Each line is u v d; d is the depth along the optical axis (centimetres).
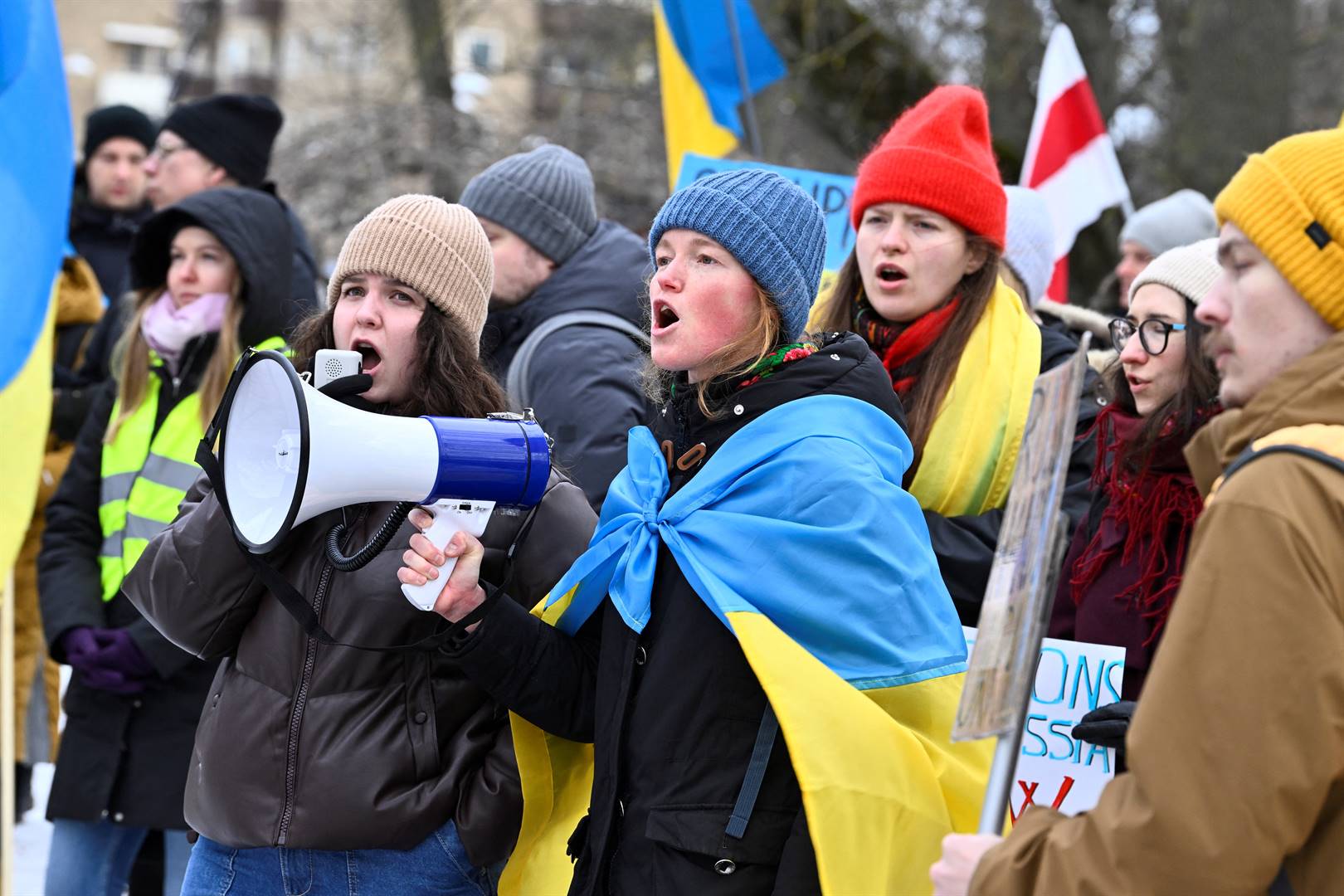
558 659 482
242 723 491
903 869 420
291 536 495
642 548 457
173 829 698
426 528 460
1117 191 1068
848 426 454
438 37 3038
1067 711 549
